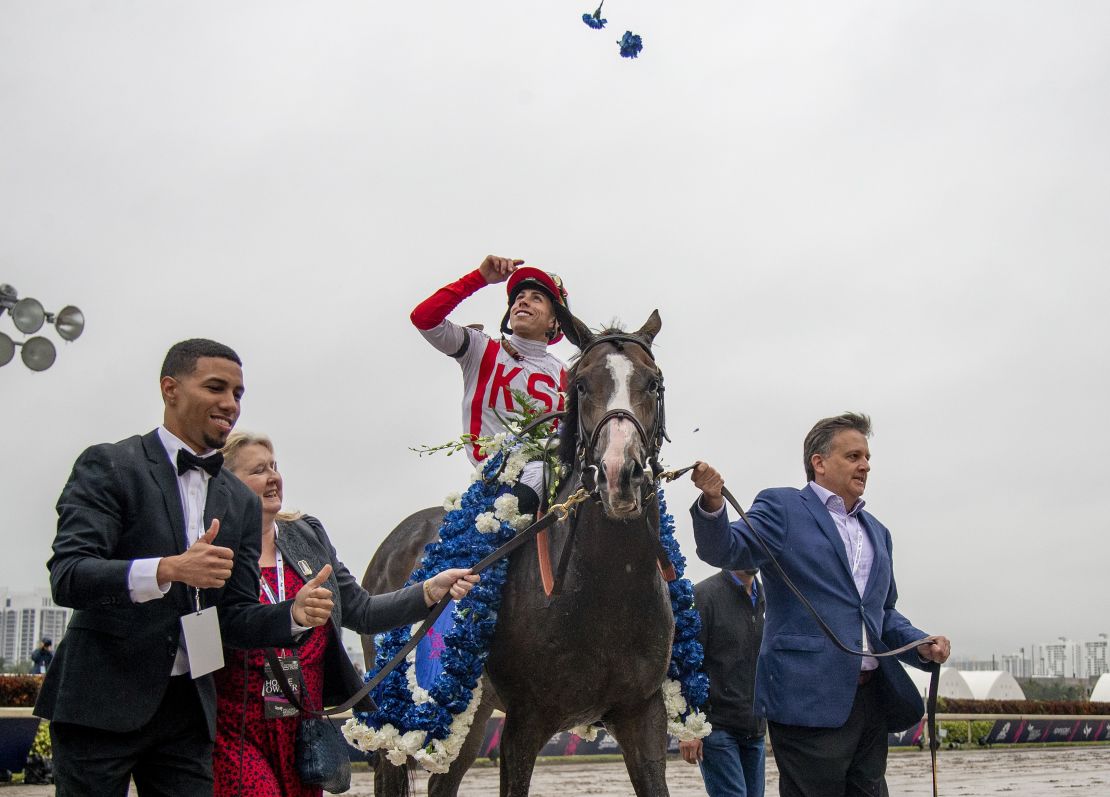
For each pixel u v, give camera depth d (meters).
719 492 4.45
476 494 4.90
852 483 4.82
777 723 4.59
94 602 3.08
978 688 33.34
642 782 4.46
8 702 12.02
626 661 4.29
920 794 11.50
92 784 3.20
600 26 4.49
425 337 5.32
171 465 3.49
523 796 4.40
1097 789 12.08
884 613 4.84
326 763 4.01
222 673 3.83
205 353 3.54
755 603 6.17
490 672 4.56
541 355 5.55
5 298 10.13
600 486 3.94
